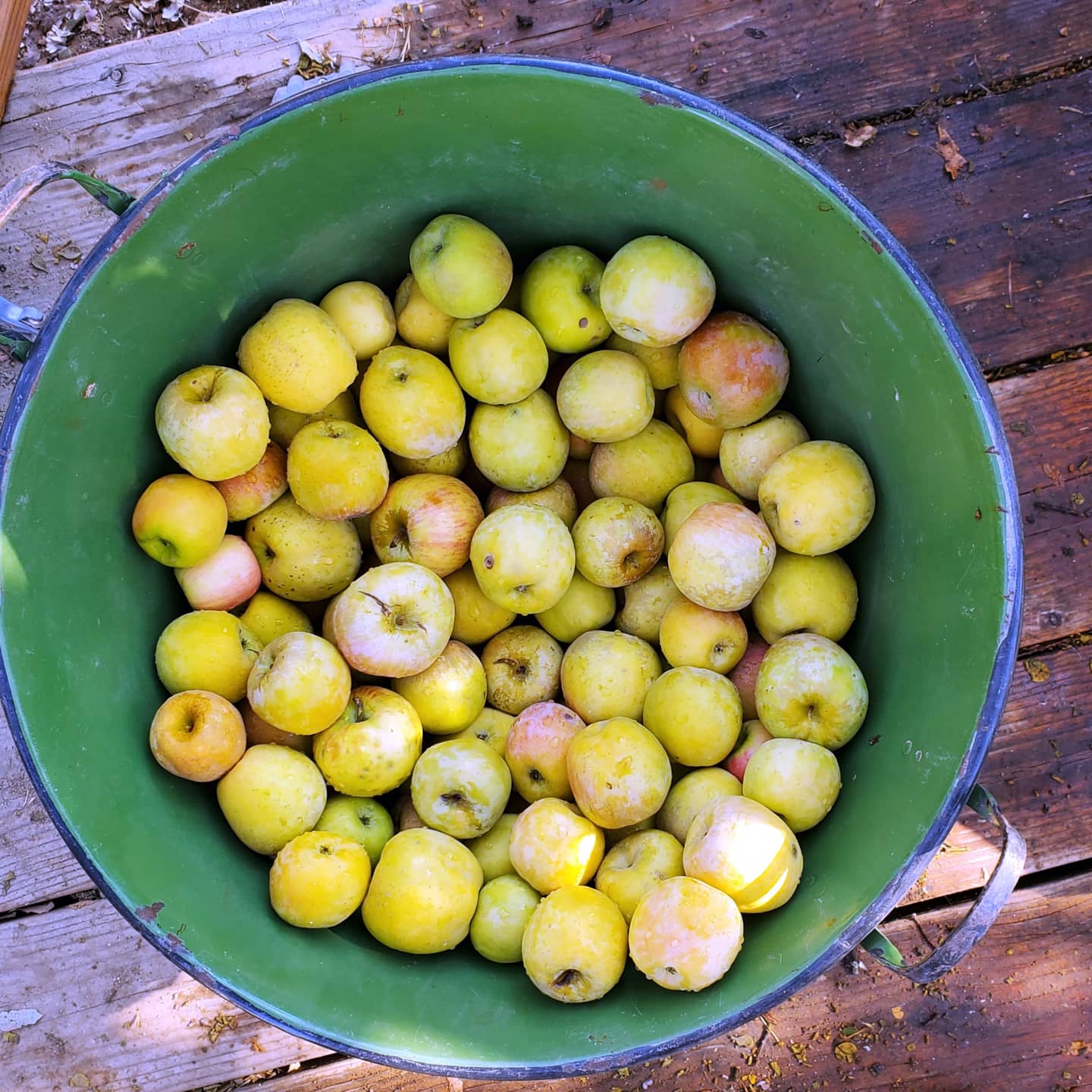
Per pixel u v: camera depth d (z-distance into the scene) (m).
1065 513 0.94
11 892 0.95
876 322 0.76
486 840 0.83
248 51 0.97
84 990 0.95
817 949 0.70
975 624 0.72
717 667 0.85
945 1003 0.94
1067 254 0.95
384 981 0.77
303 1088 0.95
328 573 0.86
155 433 0.81
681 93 0.72
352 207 0.80
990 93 0.95
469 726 0.87
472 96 0.74
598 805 0.79
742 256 0.81
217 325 0.82
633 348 0.88
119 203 0.73
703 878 0.75
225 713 0.78
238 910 0.76
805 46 0.96
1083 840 0.94
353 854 0.78
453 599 0.86
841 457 0.82
